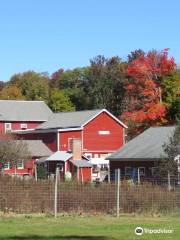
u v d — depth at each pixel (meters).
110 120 82.44
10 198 28.38
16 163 63.72
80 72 133.00
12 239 17.94
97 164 72.38
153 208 30.02
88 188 29.38
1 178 28.55
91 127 81.25
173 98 78.38
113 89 115.62
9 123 95.69
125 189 29.75
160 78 80.81
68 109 121.50
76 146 71.38
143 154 56.12
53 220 24.92
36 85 135.25
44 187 28.77
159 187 30.50
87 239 18.05
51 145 80.19
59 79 139.12
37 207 28.55
